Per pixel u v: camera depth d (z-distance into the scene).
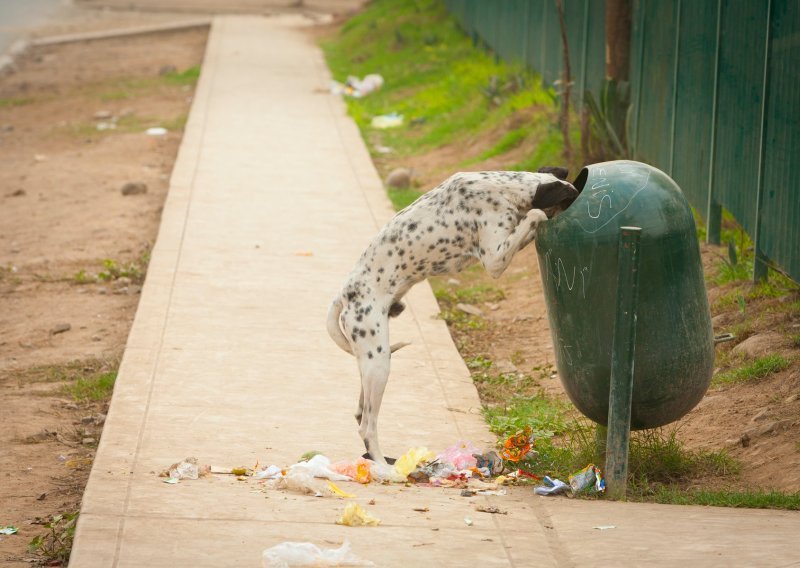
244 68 33.44
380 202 18.38
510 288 15.04
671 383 8.41
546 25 23.64
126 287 14.93
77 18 53.72
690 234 8.40
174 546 6.71
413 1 42.75
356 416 9.03
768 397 9.97
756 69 12.40
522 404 10.77
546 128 20.16
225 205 17.80
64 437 10.20
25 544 7.79
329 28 45.16
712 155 13.83
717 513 7.63
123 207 19.33
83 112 29.48
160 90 32.50
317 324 12.63
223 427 9.66
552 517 7.50
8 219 18.92
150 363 11.20
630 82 17.59
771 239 12.03
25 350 12.80
